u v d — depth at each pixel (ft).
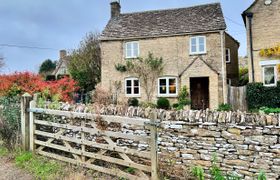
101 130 18.84
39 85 37.63
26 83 37.86
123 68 73.36
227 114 17.90
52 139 22.47
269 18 60.34
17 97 27.96
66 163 21.07
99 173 18.95
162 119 20.29
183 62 68.95
